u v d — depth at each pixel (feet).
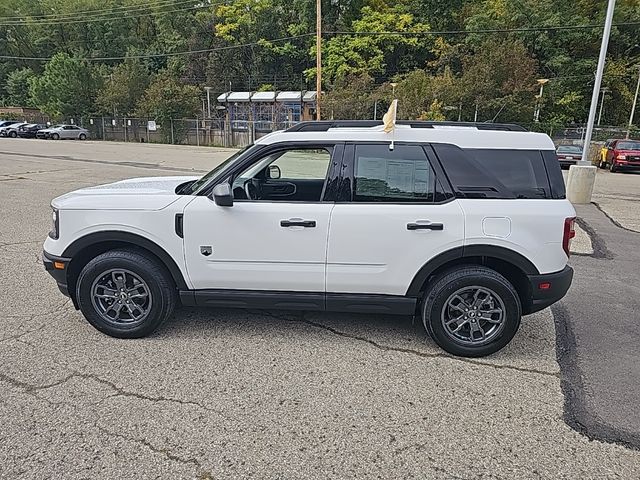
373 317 13.83
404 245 11.25
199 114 139.03
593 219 30.76
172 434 8.43
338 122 12.56
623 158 69.46
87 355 11.25
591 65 118.73
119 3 200.75
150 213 11.63
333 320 13.56
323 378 10.44
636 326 13.73
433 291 11.37
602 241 24.44
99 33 197.06
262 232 11.48
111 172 50.06
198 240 11.66
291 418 8.96
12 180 42.11
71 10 198.29
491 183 11.27
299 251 11.50
